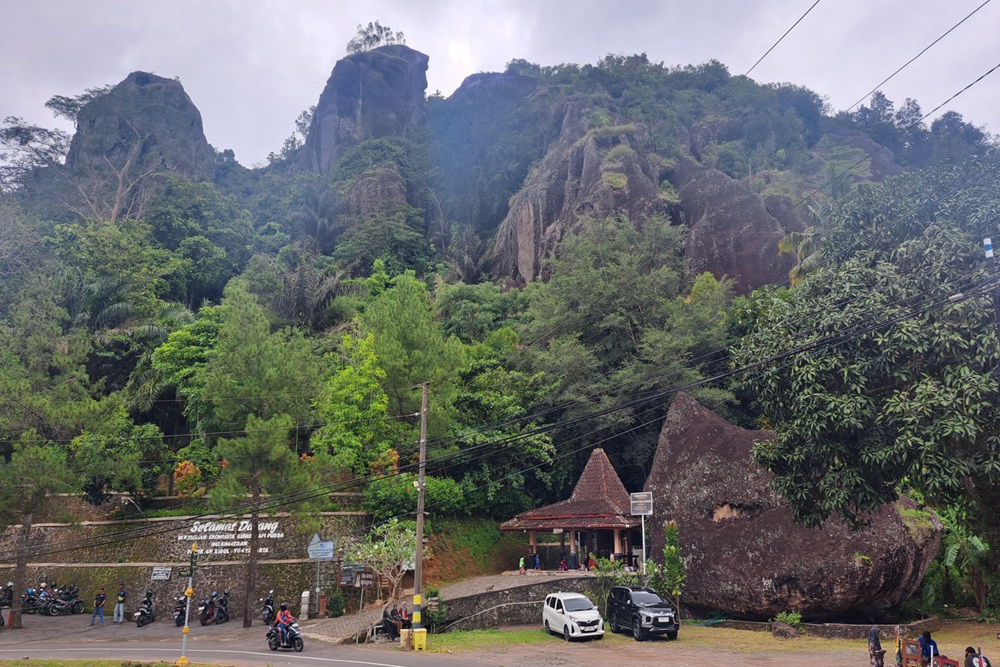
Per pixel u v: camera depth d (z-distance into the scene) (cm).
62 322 5175
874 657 1759
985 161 1914
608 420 4203
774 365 1870
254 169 13300
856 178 8206
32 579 3497
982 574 2859
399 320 3969
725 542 2858
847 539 2588
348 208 9025
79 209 8750
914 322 1641
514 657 2128
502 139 10206
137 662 2089
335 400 3700
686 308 4781
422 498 2467
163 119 10719
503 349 4806
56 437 3350
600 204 7056
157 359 4381
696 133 9731
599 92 10319
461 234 8938
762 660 2048
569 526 3394
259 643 2538
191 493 3800
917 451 1551
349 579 3234
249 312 3700
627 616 2569
